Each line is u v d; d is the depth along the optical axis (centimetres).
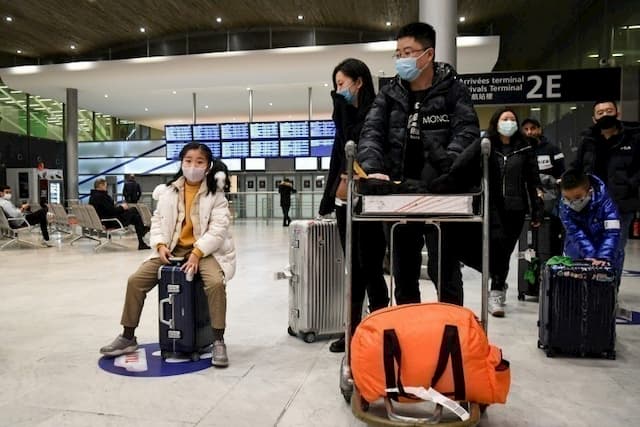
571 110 1275
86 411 206
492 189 206
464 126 207
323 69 1255
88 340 314
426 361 162
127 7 1169
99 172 1950
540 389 230
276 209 1567
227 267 283
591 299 272
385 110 223
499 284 381
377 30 1334
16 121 1809
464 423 159
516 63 1631
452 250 217
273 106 1770
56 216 1113
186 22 1281
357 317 260
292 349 293
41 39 1395
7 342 310
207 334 279
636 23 1000
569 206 312
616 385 236
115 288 504
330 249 310
